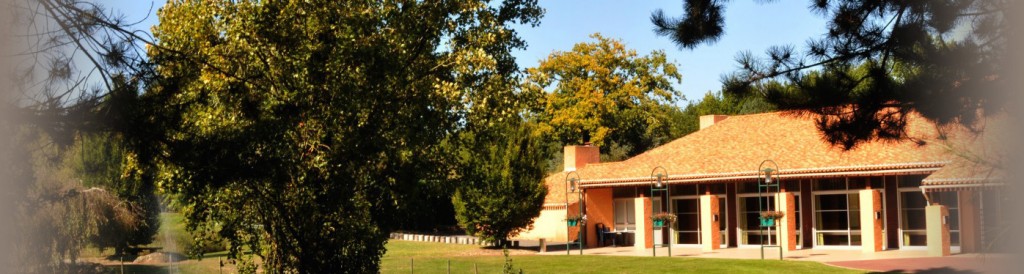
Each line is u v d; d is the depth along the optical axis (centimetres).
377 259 1925
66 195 1180
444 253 3962
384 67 1814
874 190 3434
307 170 1734
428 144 1988
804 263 3009
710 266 2998
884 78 1327
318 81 1784
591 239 4341
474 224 4138
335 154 1770
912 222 3494
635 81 6638
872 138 1398
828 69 1387
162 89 1016
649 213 3984
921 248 3438
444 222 5819
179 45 1784
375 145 1798
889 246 3534
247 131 1208
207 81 1491
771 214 3284
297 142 1730
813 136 3938
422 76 1973
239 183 1466
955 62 1218
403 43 1891
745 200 3916
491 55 2086
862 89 1341
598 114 6462
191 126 1122
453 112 2034
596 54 6644
